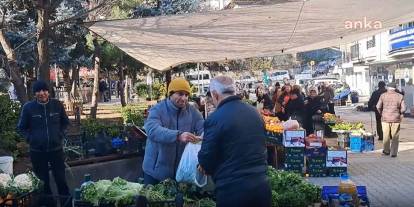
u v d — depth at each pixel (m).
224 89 4.52
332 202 6.07
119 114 22.92
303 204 6.16
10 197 5.55
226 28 8.89
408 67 32.75
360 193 6.46
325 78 52.81
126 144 10.17
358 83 51.47
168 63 12.38
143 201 4.70
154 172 5.70
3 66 13.44
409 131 20.81
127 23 8.32
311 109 17.22
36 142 7.75
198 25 8.60
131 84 44.47
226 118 4.39
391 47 33.16
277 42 10.42
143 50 10.58
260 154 4.47
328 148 11.81
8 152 10.77
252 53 11.73
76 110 19.69
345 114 31.97
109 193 5.00
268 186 4.48
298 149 11.78
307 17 8.35
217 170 4.46
